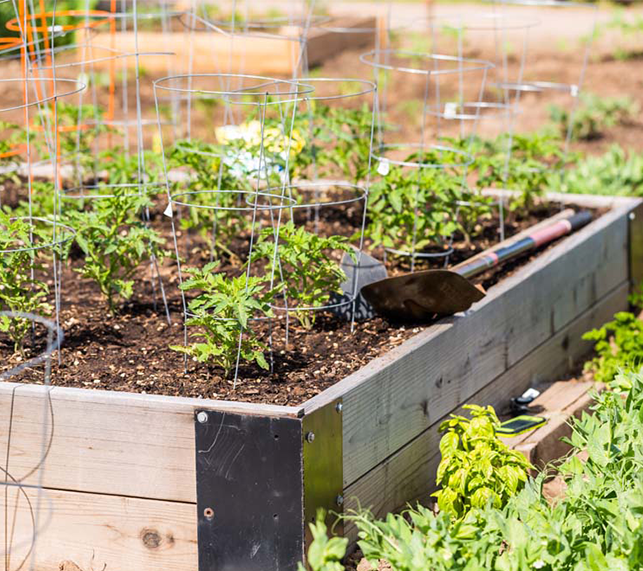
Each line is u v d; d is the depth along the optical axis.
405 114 9.52
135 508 2.86
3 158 5.53
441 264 4.44
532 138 5.44
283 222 4.95
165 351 3.38
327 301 3.61
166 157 4.59
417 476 3.37
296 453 2.64
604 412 3.01
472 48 12.48
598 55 11.86
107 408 2.81
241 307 2.93
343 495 2.90
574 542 2.39
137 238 3.62
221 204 4.36
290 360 3.28
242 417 2.68
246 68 8.91
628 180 6.71
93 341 3.48
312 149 4.88
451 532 2.34
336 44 11.77
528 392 3.96
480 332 3.72
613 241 5.10
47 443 2.90
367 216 4.89
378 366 3.09
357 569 2.87
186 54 9.06
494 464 2.98
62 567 2.96
